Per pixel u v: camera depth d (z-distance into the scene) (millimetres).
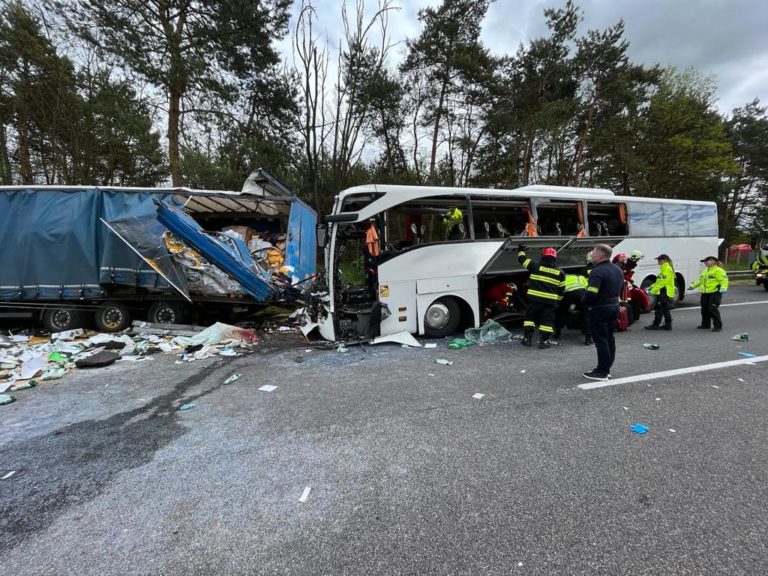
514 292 8102
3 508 2641
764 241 18047
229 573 2031
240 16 13836
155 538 2314
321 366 5801
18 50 13023
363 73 17922
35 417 4148
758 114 36719
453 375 5250
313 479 2893
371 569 2037
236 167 16547
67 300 8109
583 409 4039
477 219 7875
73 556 2186
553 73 20359
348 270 8281
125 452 3367
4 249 7785
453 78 20047
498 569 2016
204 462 3174
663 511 2457
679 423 3695
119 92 14797
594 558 2078
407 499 2623
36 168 16672
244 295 8039
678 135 23375
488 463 3049
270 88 16594
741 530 2277
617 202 9477
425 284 7188
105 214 8141
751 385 4668
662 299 7980
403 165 23297
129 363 6133
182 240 7504
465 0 18656
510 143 21484
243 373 5527
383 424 3787
